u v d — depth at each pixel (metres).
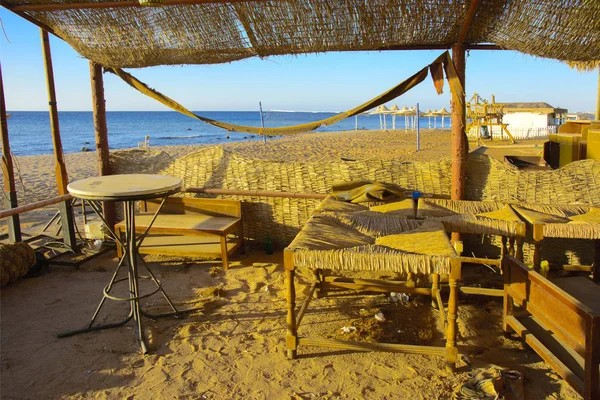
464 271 5.27
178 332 3.95
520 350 3.61
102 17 4.74
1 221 8.04
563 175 5.14
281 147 24.38
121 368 3.41
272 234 6.21
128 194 3.29
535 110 26.03
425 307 4.42
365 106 5.18
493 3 4.05
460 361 3.43
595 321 2.61
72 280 5.18
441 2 4.12
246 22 4.54
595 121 7.18
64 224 5.85
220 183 6.30
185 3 4.28
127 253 3.84
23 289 4.92
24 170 15.80
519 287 3.54
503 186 5.30
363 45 4.72
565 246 5.14
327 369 3.38
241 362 3.48
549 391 3.08
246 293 4.77
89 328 3.96
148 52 5.15
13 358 3.54
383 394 3.07
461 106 4.95
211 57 5.17
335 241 3.47
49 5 4.56
